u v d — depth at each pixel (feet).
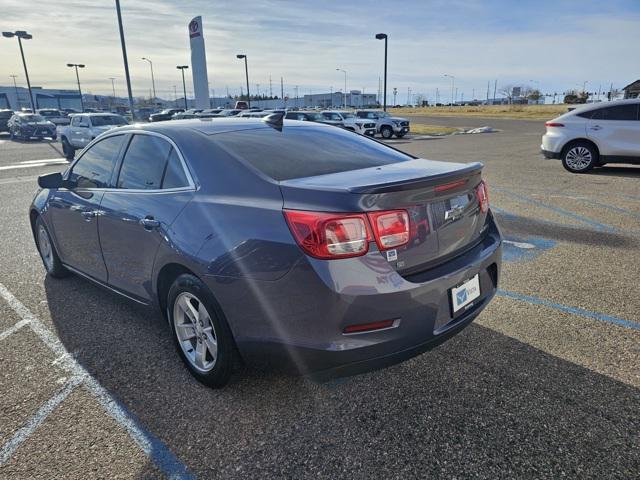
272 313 7.51
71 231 12.86
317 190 7.30
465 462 7.09
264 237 7.48
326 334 7.11
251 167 8.60
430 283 7.48
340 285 6.88
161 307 10.21
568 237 18.71
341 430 7.88
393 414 8.25
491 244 9.48
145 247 9.77
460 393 8.77
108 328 11.72
